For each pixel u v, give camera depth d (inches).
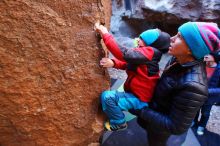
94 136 79.1
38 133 73.4
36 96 68.0
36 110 69.7
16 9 58.6
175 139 99.3
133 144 95.7
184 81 62.9
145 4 152.4
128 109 72.6
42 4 60.1
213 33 60.1
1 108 67.7
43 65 65.1
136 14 159.6
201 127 102.3
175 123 65.8
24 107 68.6
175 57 67.2
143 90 70.6
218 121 112.1
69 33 64.0
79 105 72.5
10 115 69.1
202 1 145.7
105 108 72.0
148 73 68.7
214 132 105.7
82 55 66.9
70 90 69.7
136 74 69.9
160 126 69.0
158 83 70.2
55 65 65.8
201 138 101.2
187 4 147.8
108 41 63.3
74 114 73.2
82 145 79.5
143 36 66.8
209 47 59.8
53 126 73.2
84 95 71.7
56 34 63.0
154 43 66.5
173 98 66.2
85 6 63.7
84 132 77.0
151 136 79.4
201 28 59.7
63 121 73.2
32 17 60.1
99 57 68.9
